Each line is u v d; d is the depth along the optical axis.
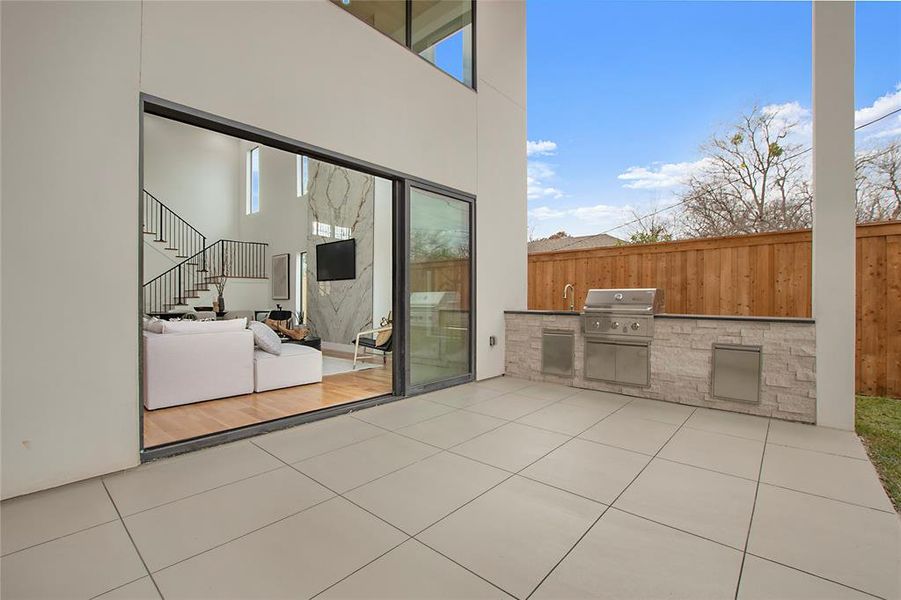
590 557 1.54
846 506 1.94
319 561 1.51
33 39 1.97
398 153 3.85
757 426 3.18
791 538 1.67
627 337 4.13
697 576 1.43
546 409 3.63
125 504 1.93
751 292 4.01
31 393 2.00
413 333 4.10
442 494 2.05
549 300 5.44
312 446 2.72
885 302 3.63
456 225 4.59
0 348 1.92
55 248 2.05
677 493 2.07
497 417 3.39
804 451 2.65
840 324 3.14
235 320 4.23
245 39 2.75
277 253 10.25
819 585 1.38
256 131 2.80
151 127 10.26
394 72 3.81
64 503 1.93
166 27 2.40
